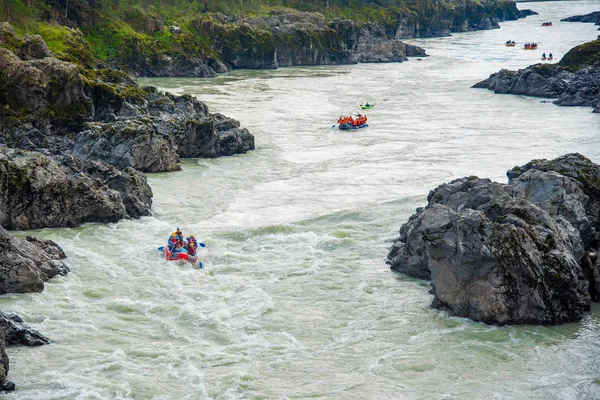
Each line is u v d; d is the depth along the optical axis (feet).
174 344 131.44
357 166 272.10
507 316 140.05
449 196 169.27
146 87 340.59
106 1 591.37
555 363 126.41
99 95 295.28
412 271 164.35
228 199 224.94
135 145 248.73
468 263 141.90
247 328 138.72
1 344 115.44
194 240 172.65
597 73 445.37
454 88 495.82
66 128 282.97
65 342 130.00
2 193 184.14
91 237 184.44
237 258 174.40
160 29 596.70
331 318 143.74
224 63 627.46
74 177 194.39
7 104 275.18
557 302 142.20
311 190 237.45
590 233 165.68
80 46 432.66
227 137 284.82
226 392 115.34
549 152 293.84
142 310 145.07
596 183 175.83
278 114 382.63
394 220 201.98
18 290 148.97
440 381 120.16
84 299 148.97
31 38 341.00
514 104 425.69
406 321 142.00
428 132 339.57
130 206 202.49
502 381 120.37
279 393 115.65
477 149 302.04
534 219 152.46
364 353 129.49
